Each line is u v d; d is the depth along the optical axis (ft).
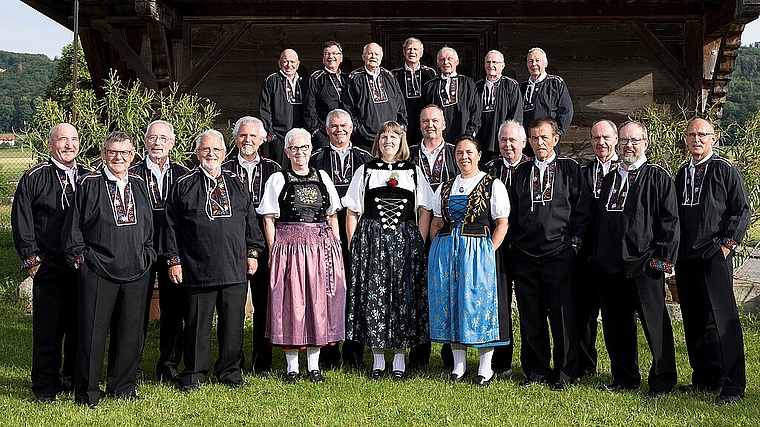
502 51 28.07
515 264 16.38
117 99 24.06
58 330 15.49
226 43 28.04
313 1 27.20
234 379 16.21
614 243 15.19
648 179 15.11
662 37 28.19
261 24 28.14
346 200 16.93
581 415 14.28
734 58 25.50
